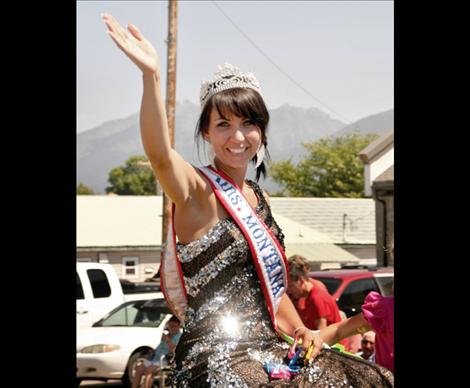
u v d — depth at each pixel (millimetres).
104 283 14961
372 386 3055
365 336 5977
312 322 7609
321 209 43281
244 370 3012
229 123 3314
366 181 27000
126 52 2959
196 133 3420
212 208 3207
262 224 3215
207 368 3037
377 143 26984
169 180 3100
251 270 3219
